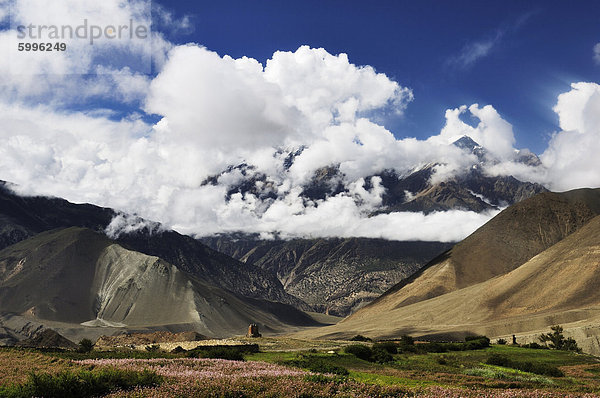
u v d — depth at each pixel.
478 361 62.81
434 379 41.97
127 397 22.19
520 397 25.03
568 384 45.31
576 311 175.88
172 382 25.39
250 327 98.56
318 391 24.61
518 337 152.62
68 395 22.38
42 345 125.31
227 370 32.50
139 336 156.50
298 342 87.19
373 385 27.34
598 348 130.00
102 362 36.12
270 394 23.64
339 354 55.78
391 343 70.25
